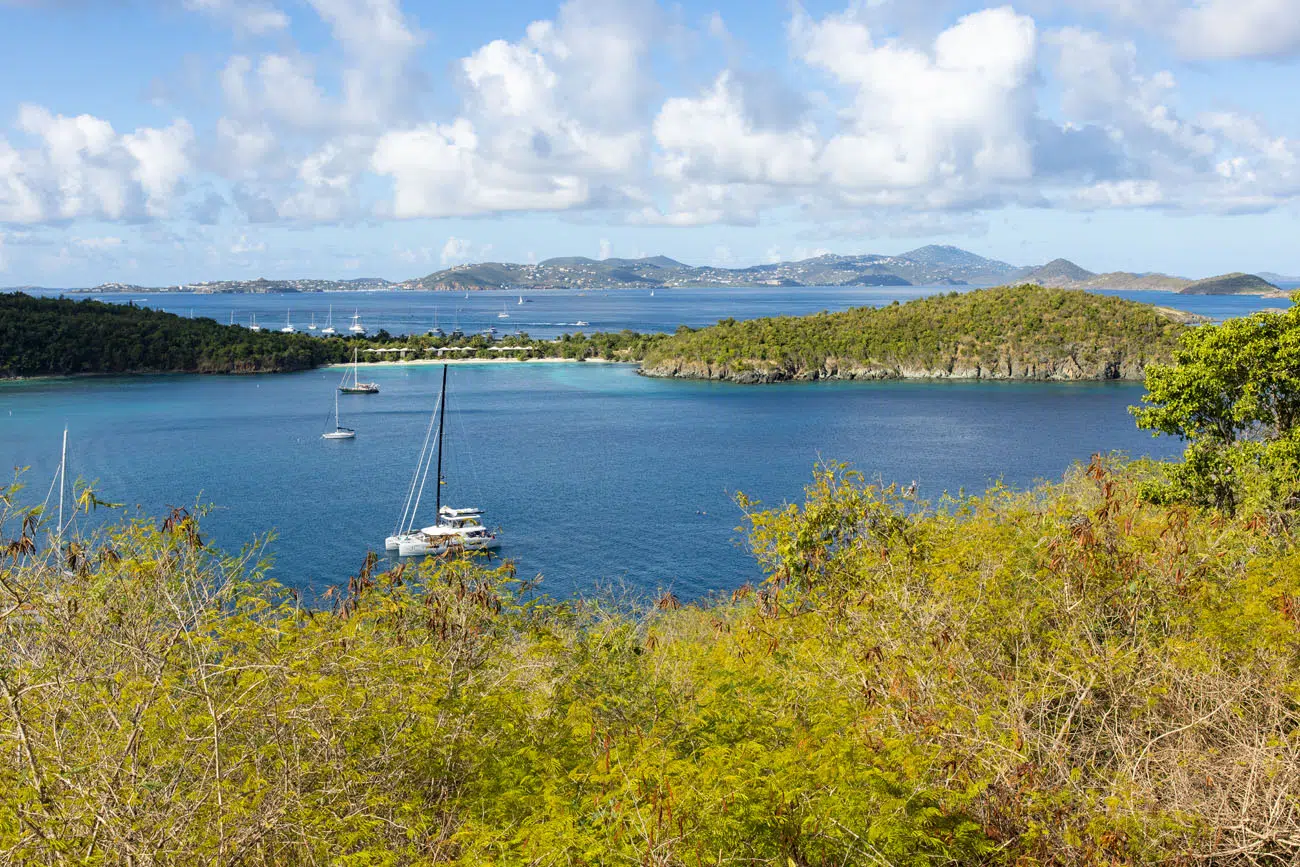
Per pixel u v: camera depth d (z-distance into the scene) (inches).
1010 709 257.9
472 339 7869.1
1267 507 573.6
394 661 263.1
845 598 404.2
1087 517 349.1
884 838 211.3
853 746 242.5
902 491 487.8
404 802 222.5
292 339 6875.0
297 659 234.7
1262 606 287.4
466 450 3223.4
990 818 235.3
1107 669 263.3
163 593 245.8
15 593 216.2
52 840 177.2
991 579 332.5
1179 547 336.2
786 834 211.2
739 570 1686.8
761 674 314.5
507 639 339.3
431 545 1802.4
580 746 261.6
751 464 2903.5
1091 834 217.2
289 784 209.0
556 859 199.3
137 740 201.3
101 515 1108.5
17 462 2832.2
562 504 2338.8
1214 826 216.7
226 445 3277.6
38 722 202.5
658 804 199.6
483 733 265.0
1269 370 799.7
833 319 6747.1
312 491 2501.2
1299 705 257.9
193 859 190.5
